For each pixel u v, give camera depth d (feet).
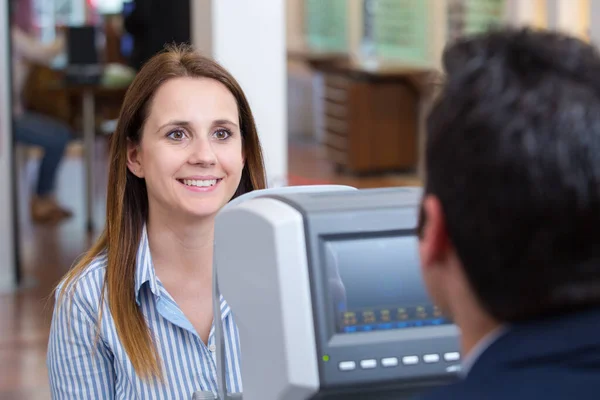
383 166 31.94
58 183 29.12
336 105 32.24
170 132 5.76
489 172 2.16
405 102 31.78
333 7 37.09
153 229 5.89
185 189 5.77
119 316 5.70
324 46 38.04
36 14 39.78
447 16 30.50
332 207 3.19
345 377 3.10
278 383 3.18
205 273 5.91
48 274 19.24
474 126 2.20
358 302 3.14
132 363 5.64
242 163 6.24
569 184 2.11
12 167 18.16
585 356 2.14
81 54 22.56
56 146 24.02
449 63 2.43
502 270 2.18
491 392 2.19
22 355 14.76
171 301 5.72
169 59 5.84
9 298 17.60
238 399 4.10
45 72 24.09
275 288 3.12
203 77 5.87
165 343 5.74
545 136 2.14
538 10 25.58
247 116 6.14
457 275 2.36
